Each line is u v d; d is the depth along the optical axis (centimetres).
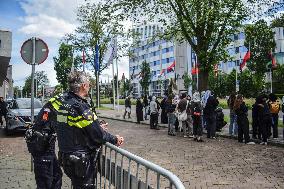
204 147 1308
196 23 2181
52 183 484
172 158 1079
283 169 912
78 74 388
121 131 1934
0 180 756
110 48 3105
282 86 6100
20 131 1711
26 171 849
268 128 1416
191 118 1625
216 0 2083
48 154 479
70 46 4906
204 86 2227
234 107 1440
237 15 2155
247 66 6025
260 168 927
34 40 850
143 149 1266
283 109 1541
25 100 1811
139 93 12544
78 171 369
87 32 4541
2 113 2281
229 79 6128
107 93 12050
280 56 7538
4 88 5447
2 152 1170
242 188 736
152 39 2481
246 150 1231
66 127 376
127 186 392
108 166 470
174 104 1712
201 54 2145
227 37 2234
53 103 415
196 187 746
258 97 1473
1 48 1482
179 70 4291
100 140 376
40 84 7719
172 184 266
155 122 2047
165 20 2358
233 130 1711
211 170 907
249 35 2458
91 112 376
